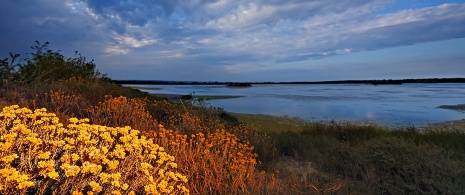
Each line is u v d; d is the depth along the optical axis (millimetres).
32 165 2322
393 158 5324
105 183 2412
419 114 19703
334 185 4543
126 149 2795
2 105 4938
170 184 2936
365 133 9102
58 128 2924
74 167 2172
